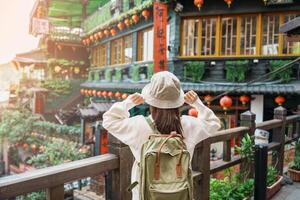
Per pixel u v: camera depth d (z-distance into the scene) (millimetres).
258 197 3539
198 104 2141
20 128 19297
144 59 14008
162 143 1768
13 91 26062
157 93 1864
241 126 4543
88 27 20375
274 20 10469
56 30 21875
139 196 1829
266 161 3541
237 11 10648
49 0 20641
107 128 1941
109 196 2451
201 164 3320
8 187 1613
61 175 1896
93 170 2152
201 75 11094
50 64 21625
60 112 20562
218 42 11039
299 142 6137
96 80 19453
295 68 10086
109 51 17609
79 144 14109
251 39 10727
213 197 3916
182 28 11469
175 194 1666
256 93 10156
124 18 14453
